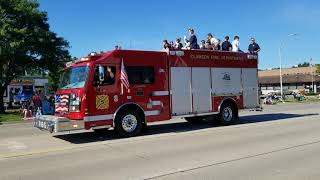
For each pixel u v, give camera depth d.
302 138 12.06
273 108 30.55
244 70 17.47
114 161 9.20
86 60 13.20
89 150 10.91
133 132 13.73
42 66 34.59
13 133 16.41
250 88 17.66
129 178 7.51
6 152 10.96
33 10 32.94
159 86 14.54
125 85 13.64
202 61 15.91
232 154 9.64
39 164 9.11
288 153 9.62
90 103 12.93
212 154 9.71
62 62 34.91
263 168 8.06
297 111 25.11
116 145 11.68
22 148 11.66
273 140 11.78
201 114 15.77
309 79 91.12
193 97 15.55
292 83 94.69
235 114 17.05
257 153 9.70
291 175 7.46
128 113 13.66
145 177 7.55
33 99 26.23
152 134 14.08
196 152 10.04
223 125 16.55
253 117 20.50
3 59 32.12
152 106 14.29
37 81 56.03
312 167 8.07
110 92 13.34
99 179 7.52
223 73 16.62
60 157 9.94
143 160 9.20
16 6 32.16
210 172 7.81
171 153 10.02
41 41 32.84
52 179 7.65
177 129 15.48
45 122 13.24
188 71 15.45
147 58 14.27
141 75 14.09
